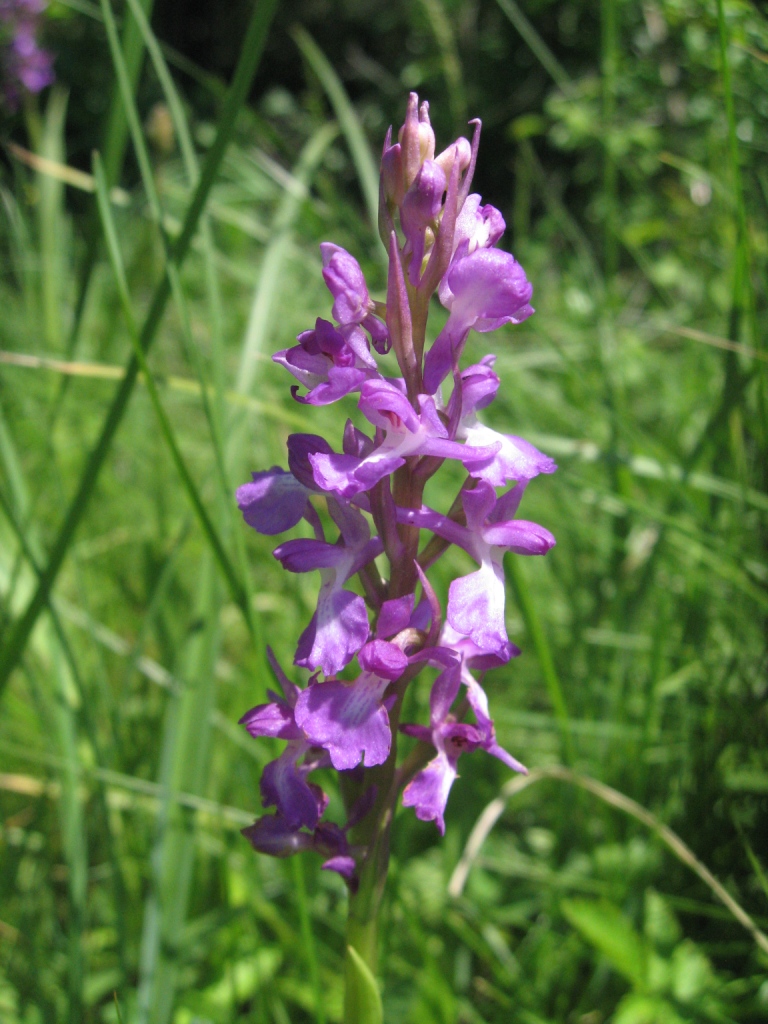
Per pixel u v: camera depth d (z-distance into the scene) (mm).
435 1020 208
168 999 198
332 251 148
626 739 256
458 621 145
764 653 243
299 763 154
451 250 145
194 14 1454
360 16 1334
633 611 258
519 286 143
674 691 269
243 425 231
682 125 508
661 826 214
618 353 325
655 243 541
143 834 246
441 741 152
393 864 210
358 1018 154
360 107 1105
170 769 210
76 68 1168
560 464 297
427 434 144
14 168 391
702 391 344
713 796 241
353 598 147
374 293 325
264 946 228
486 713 150
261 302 255
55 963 222
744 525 270
